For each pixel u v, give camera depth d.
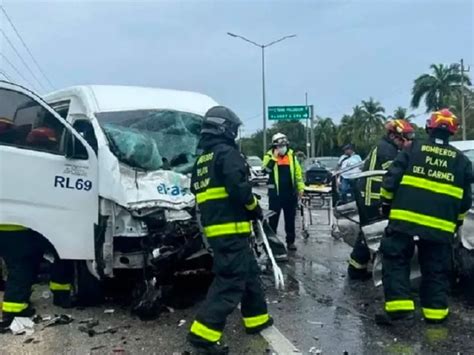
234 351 4.75
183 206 5.55
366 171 6.83
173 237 5.44
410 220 5.21
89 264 5.85
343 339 5.01
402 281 5.31
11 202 5.41
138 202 5.43
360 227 6.83
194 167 5.02
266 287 6.83
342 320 5.55
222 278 4.73
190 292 6.47
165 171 5.88
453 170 5.26
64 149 5.65
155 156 5.95
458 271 6.01
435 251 5.34
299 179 9.13
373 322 5.48
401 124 6.69
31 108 5.61
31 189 5.48
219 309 4.66
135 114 6.42
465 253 5.88
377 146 6.81
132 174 5.71
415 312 5.74
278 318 5.63
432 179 5.24
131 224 5.47
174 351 4.76
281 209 9.55
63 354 4.71
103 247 5.60
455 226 5.34
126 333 5.21
